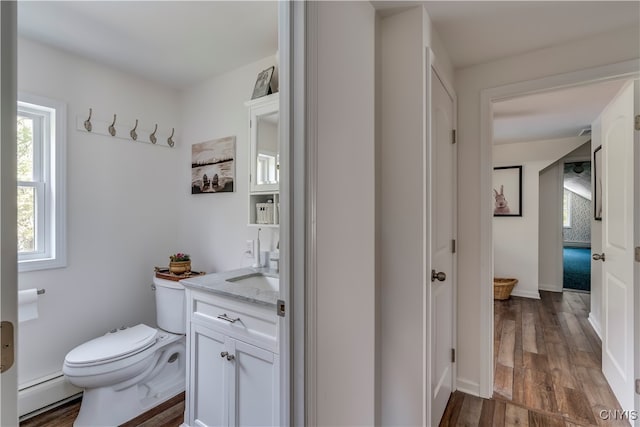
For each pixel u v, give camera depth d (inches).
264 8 65.7
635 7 56.1
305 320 38.9
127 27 72.5
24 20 69.8
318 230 40.6
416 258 56.3
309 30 38.7
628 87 68.9
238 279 73.3
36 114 80.2
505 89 76.6
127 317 96.2
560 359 99.1
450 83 77.2
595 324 121.7
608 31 64.7
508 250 177.3
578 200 303.9
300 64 38.7
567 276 220.8
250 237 89.7
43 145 81.3
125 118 95.3
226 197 95.8
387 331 59.0
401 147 57.4
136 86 97.7
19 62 75.4
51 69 80.5
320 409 40.8
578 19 60.2
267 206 81.8
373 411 55.8
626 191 70.4
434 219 64.6
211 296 61.8
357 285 50.4
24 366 76.2
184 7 65.7
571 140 160.7
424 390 56.6
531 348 107.6
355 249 49.8
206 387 62.6
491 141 79.4
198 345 64.5
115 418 71.2
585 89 93.3
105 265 91.4
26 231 78.7
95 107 88.8
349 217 48.1
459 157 83.2
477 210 81.2
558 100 102.6
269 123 81.6
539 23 61.6
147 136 100.5
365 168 52.9
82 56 85.9
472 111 81.3
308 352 38.9
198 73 96.3
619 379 75.2
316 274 40.1
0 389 18.9
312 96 39.2
